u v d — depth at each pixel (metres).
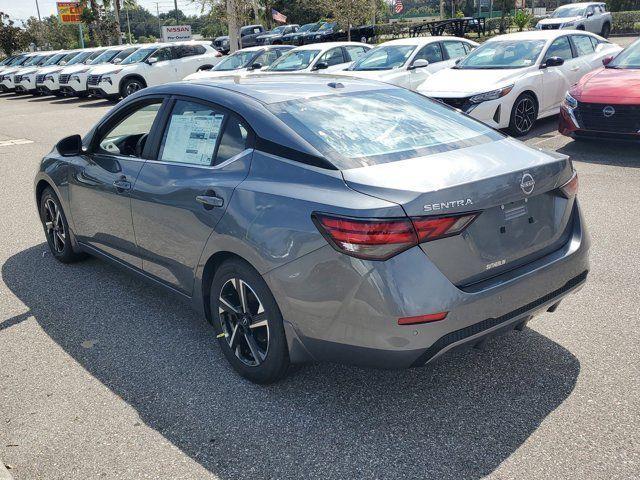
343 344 2.87
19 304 4.64
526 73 9.95
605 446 2.79
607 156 8.41
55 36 79.88
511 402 3.16
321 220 2.82
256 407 3.22
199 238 3.46
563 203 3.31
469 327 2.85
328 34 30.39
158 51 20.97
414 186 2.78
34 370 3.69
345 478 2.68
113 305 4.56
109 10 51.41
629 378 3.31
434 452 2.81
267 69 15.32
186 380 3.51
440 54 12.86
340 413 3.14
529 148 3.42
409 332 2.72
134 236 4.12
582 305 4.21
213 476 2.73
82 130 14.57
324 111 3.50
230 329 3.50
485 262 2.92
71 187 4.79
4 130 15.38
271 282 3.03
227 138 3.49
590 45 11.48
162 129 3.95
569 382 3.31
